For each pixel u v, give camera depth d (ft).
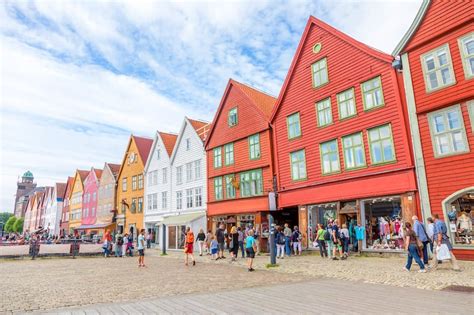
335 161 67.26
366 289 30.96
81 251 89.20
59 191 265.13
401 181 55.21
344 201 64.95
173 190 122.42
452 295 26.91
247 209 87.71
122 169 161.68
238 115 95.66
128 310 24.72
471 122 47.44
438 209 49.96
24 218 383.04
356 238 60.85
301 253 69.62
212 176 102.63
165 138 136.67
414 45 55.16
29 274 49.78
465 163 47.60
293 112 77.82
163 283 38.19
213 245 70.90
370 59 62.69
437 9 52.60
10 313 24.43
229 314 22.74
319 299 26.94
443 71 51.72
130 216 149.38
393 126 57.72
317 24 73.97
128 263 67.26
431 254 49.65
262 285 35.32
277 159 80.89
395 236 56.08
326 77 71.26
